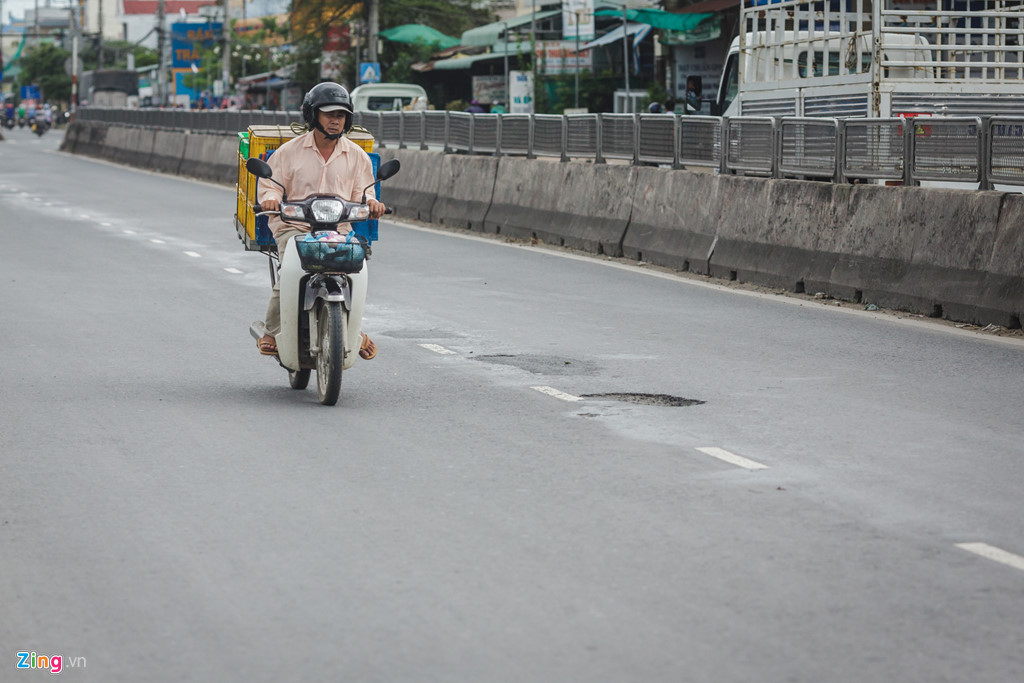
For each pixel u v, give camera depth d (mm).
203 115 65562
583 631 7828
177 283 25031
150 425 13445
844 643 7645
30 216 40219
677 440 12906
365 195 14852
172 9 154500
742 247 26109
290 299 14508
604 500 10688
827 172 24562
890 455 12312
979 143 21344
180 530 9836
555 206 33156
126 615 8109
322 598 8383
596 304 22812
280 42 146875
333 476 11430
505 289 24688
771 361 17469
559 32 77438
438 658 7434
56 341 18734
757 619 8008
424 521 10078
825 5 30641
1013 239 20250
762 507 10492
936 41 30672
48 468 11688
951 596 8430
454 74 92562
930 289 21547
